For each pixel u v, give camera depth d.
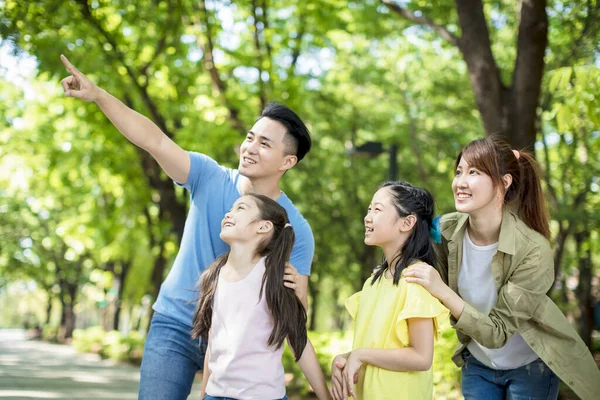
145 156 16.14
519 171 3.84
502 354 3.86
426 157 20.66
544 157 13.77
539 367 3.84
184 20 13.18
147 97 13.50
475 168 3.71
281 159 3.85
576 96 5.43
